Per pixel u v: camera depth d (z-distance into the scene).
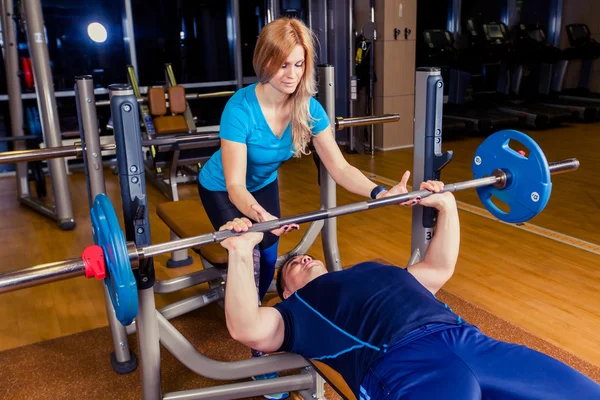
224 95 4.79
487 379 1.17
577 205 3.74
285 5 5.58
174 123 4.70
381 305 1.33
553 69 7.42
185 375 1.98
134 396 1.86
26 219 3.86
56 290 2.70
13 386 1.92
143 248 1.23
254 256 1.82
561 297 2.44
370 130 5.36
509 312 2.32
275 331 1.41
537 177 1.58
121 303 1.12
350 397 1.37
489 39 6.81
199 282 2.23
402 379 1.18
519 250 2.99
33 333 2.29
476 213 3.63
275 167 1.81
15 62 3.99
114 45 5.86
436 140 1.72
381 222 3.53
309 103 1.70
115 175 4.96
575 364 1.92
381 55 5.45
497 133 1.68
